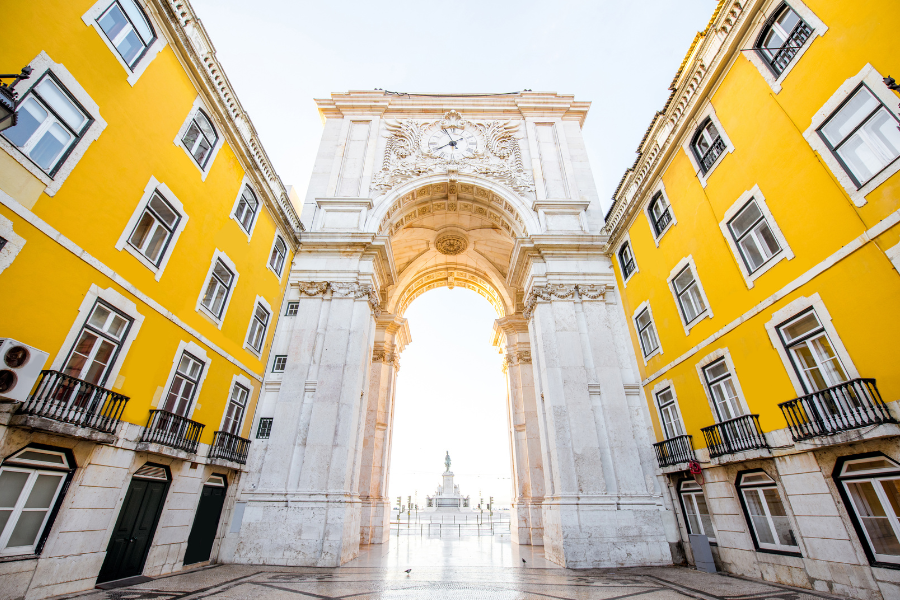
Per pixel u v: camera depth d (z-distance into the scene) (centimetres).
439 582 648
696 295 813
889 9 456
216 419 787
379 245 1170
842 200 508
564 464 930
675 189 871
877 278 465
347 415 964
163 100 645
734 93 699
